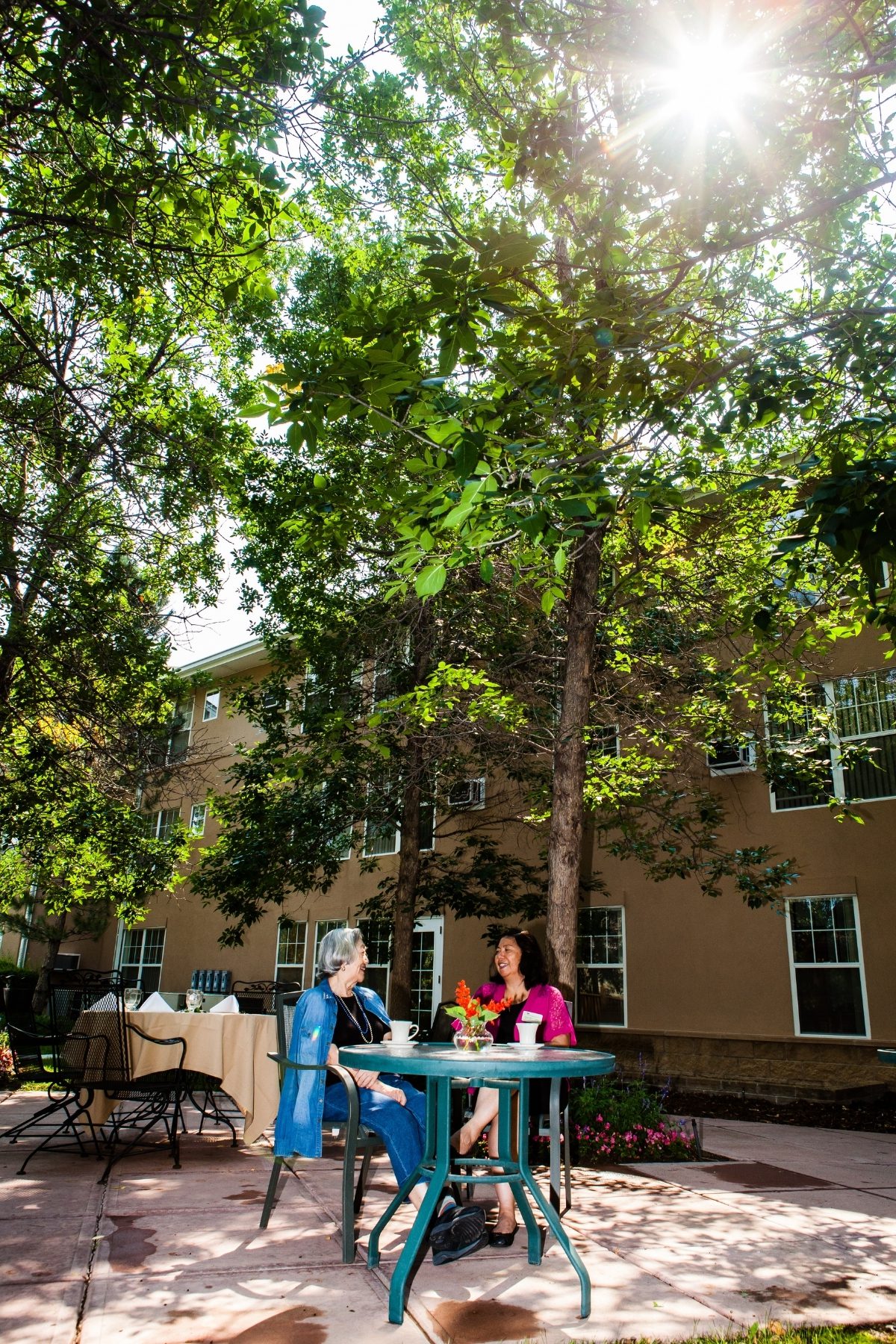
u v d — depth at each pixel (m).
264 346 10.46
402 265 10.08
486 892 15.40
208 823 23.92
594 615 8.23
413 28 6.11
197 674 13.23
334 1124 5.01
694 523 8.78
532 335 6.00
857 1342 3.19
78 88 5.07
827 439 5.06
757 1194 5.66
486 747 11.36
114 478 7.89
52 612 9.27
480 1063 3.50
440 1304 3.48
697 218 5.21
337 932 4.86
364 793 12.25
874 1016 11.47
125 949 26.64
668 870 11.10
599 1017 14.38
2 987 8.94
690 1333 3.25
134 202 5.62
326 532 8.69
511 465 3.93
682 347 5.15
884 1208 5.39
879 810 11.94
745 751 13.07
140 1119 6.63
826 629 7.75
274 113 5.25
